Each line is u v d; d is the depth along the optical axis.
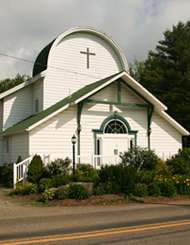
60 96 21.97
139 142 21.00
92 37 23.66
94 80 23.42
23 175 15.45
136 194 12.84
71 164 16.72
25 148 17.67
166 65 36.53
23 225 7.89
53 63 21.92
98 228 7.49
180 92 35.09
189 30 37.53
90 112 19.30
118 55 24.52
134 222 8.22
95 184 13.17
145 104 20.70
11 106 22.78
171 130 22.50
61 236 6.70
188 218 8.77
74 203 11.50
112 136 19.94
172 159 17.67
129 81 19.42
